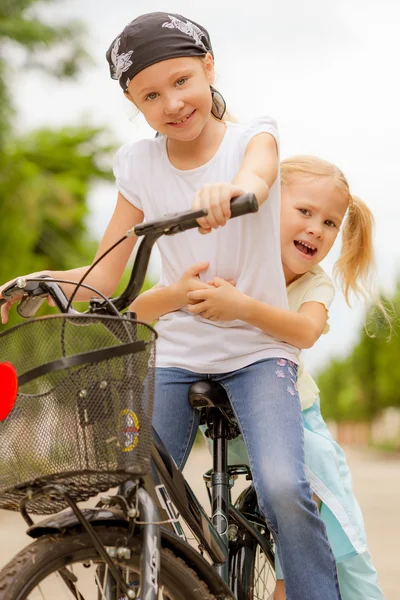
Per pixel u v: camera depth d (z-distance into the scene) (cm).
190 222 364
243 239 470
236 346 471
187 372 480
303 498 432
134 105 507
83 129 2339
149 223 366
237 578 493
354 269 588
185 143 477
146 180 489
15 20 1873
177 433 482
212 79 462
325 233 527
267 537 526
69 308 407
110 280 493
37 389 347
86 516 373
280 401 454
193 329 480
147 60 434
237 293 457
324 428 541
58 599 386
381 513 1349
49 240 2311
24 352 353
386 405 5394
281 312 464
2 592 354
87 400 342
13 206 2144
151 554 365
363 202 583
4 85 1922
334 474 514
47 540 367
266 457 439
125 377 347
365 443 5609
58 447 342
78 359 343
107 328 355
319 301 512
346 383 6506
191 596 388
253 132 466
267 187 421
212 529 443
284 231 522
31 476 343
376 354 5384
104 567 406
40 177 2206
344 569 524
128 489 379
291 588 438
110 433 342
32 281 411
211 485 480
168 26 437
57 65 1936
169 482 423
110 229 498
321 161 536
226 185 367
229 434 486
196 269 464
